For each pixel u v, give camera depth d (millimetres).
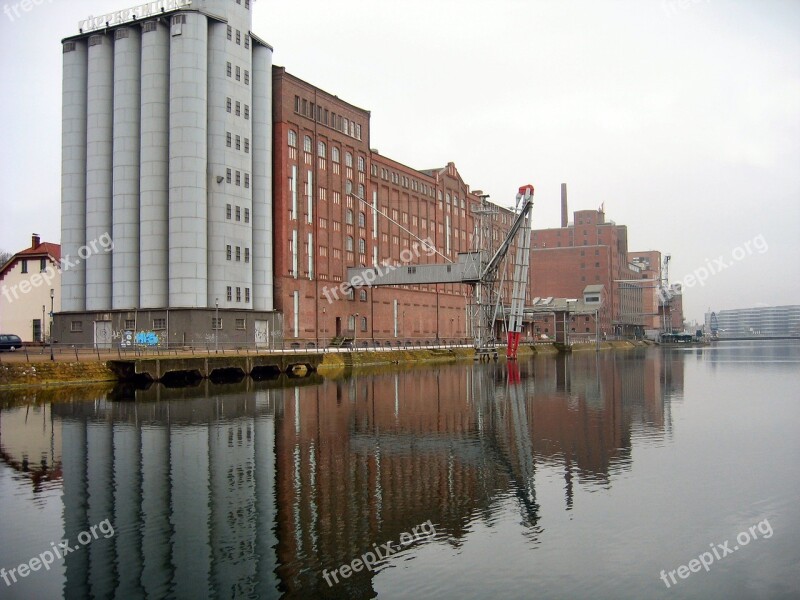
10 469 21453
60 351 55750
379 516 16422
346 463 22172
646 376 61656
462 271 79625
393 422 30906
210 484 19516
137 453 23797
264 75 70250
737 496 18047
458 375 61375
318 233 77938
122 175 63906
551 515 16453
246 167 67438
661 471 20953
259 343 67688
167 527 15797
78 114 66688
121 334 63031
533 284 197500
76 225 66438
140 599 12164
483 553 14023
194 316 60500
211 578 12953
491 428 29281
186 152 61281
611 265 197250
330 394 42812
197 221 61469
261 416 32594
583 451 24125
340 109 83500
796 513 16531
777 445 25297
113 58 65562
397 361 79125
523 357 103750
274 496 18203
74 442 25812
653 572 13094
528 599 11969
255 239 69062
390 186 95625
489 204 111500
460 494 18344
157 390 44031
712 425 30281
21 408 34844
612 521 16000
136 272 63875
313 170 77688
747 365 83125
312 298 76438
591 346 143500
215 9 65125
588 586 12477
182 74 61531
